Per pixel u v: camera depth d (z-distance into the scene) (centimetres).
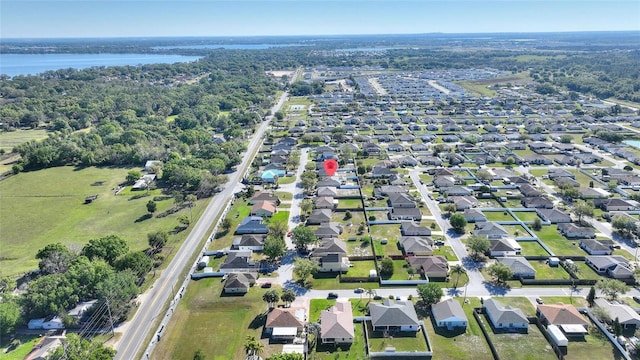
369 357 7950
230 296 9912
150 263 10794
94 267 9625
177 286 10325
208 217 14175
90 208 15200
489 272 10275
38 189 17138
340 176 17675
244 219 13462
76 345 7912
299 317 8881
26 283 10450
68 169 19662
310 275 10675
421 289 9325
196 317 9212
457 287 10038
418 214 13600
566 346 8119
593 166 18275
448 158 19325
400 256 11381
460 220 12619
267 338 8525
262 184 17075
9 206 15450
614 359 7831
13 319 8588
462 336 8481
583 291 9825
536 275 10456
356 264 11175
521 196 15088
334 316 8756
